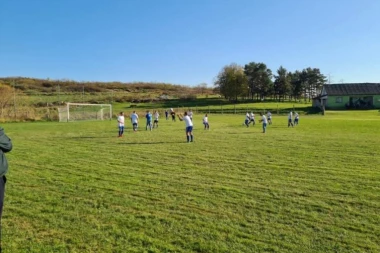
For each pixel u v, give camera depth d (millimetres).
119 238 5621
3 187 4211
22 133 25297
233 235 5750
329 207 7176
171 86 137750
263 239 5586
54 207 7180
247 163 12172
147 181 9461
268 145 17203
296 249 5227
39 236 5703
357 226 6141
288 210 6996
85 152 15047
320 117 48750
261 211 6949
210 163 12195
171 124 36094
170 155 14078
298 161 12531
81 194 8164
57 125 35562
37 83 113500
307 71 102875
